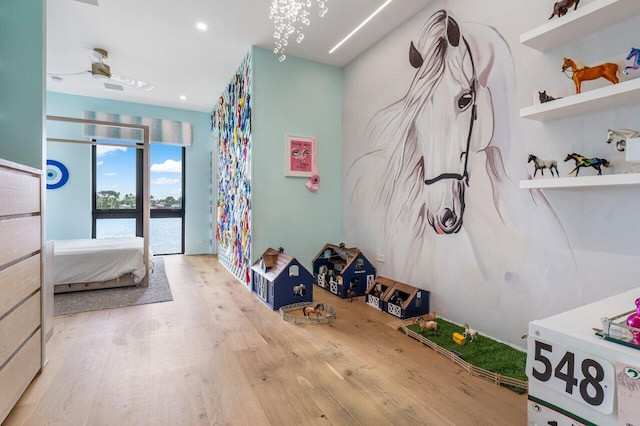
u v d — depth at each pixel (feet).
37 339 5.39
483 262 7.12
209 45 10.99
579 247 5.51
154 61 12.32
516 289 6.47
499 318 6.81
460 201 7.64
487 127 6.99
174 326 7.76
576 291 5.55
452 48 7.82
